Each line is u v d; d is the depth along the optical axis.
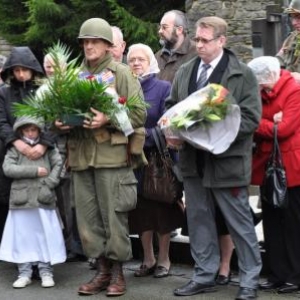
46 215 7.73
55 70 7.00
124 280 7.42
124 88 7.17
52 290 7.57
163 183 7.58
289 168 7.02
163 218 7.76
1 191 8.05
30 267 7.81
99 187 7.18
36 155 7.71
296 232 7.12
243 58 17.31
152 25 20.17
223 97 6.64
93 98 6.87
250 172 6.95
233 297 7.11
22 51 7.99
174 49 8.48
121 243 7.18
